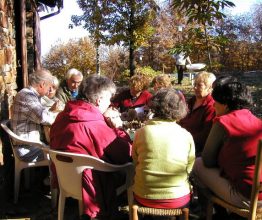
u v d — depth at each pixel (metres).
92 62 23.39
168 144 2.69
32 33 7.16
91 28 16.31
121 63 23.12
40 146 3.74
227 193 2.86
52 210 3.85
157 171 2.68
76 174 2.94
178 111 2.74
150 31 16.27
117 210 3.36
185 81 17.48
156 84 5.11
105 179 2.96
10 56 4.75
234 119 2.80
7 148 4.33
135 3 15.40
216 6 4.11
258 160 2.53
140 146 2.76
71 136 2.93
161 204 2.69
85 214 2.98
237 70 14.83
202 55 4.79
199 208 3.75
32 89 4.07
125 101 5.26
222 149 2.85
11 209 3.86
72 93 5.34
